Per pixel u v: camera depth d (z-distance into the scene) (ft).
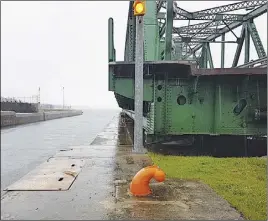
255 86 36.35
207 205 16.35
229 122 36.68
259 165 28.14
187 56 74.13
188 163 28.22
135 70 33.73
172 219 14.32
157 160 29.66
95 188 19.69
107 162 28.78
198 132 37.01
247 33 54.19
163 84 36.81
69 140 86.99
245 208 16.31
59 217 14.57
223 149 41.01
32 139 88.58
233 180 22.38
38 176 22.94
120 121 121.29
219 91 36.50
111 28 36.22
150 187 19.85
